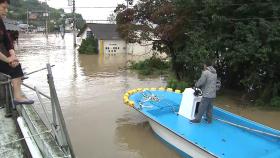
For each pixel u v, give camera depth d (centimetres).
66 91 1614
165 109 1028
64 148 336
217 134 873
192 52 1468
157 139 984
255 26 1316
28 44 4641
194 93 965
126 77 2070
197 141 825
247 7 1353
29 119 429
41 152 367
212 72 921
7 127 441
